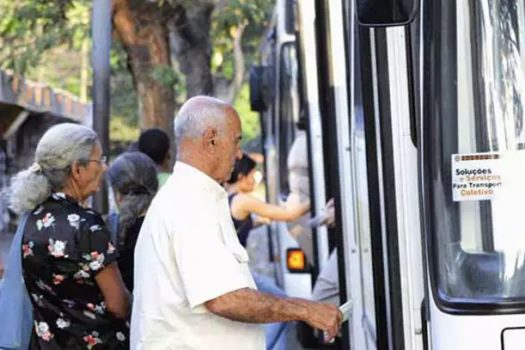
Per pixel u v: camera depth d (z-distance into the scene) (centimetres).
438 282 502
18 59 1324
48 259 565
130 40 1314
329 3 834
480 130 506
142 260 521
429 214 506
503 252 501
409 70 529
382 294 557
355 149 686
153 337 515
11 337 570
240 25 1435
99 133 809
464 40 508
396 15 499
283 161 1352
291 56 1262
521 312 490
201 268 503
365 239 643
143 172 659
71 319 570
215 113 524
